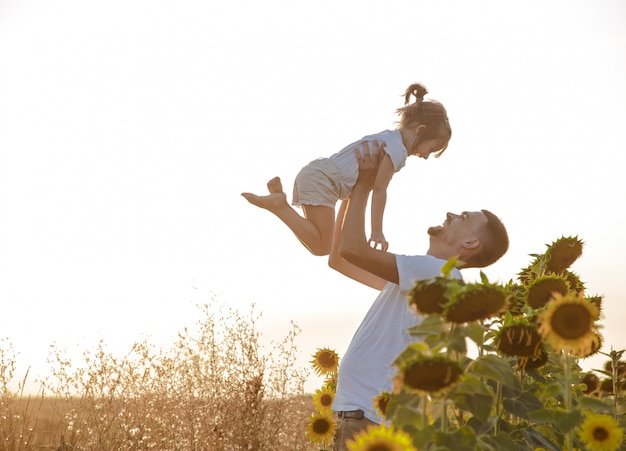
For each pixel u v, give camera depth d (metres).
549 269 3.43
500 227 3.86
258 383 6.52
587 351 2.60
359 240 3.60
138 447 6.05
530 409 2.70
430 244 4.00
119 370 6.39
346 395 3.55
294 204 5.59
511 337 2.54
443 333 2.23
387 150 5.47
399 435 1.86
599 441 2.51
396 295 3.65
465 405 2.34
